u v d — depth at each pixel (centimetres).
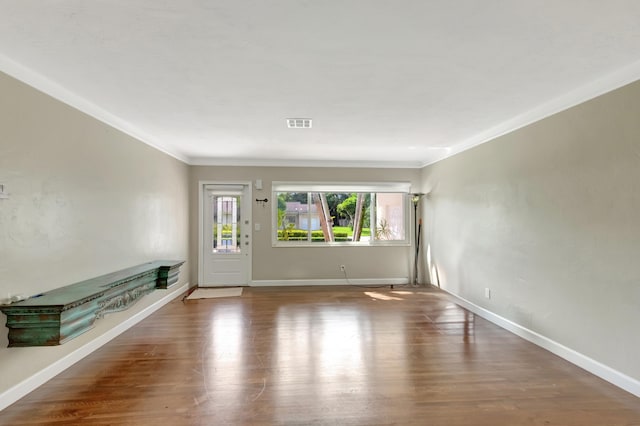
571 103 291
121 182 375
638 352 239
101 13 174
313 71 246
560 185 306
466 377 269
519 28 190
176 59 227
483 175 430
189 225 601
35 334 223
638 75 237
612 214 257
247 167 617
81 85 271
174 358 304
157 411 222
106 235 345
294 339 350
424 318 421
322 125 389
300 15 177
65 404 230
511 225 374
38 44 206
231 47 211
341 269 634
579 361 286
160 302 471
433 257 596
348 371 279
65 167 285
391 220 650
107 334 342
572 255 293
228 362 296
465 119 366
